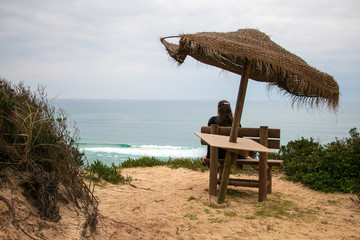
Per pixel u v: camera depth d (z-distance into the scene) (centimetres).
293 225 387
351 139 735
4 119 276
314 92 427
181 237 333
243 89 466
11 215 229
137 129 6300
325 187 584
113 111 15700
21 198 252
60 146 311
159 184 622
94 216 290
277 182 654
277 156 818
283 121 9031
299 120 9456
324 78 419
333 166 627
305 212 445
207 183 634
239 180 531
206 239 332
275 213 437
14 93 321
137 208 432
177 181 656
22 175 269
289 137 4806
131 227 341
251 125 7775
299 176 660
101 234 296
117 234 310
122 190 547
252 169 769
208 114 13088
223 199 475
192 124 7800
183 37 394
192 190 568
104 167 651
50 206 260
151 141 4278
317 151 732
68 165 313
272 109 19850
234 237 340
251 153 586
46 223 247
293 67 405
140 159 923
